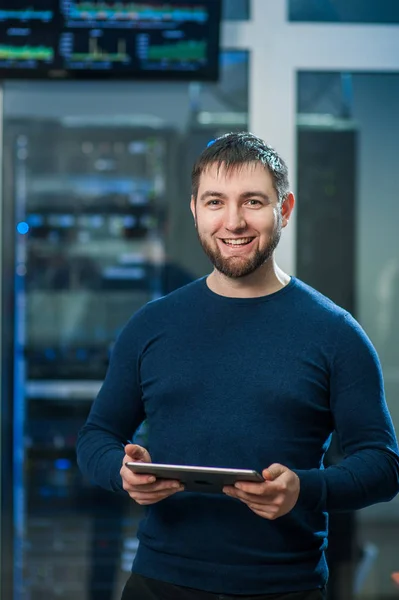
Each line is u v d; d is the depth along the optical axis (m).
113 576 3.79
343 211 3.75
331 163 3.75
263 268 2.00
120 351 2.09
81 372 3.73
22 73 3.51
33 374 3.72
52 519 3.76
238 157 1.93
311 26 3.72
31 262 3.70
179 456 1.95
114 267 3.71
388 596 3.75
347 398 1.92
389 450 1.92
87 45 3.49
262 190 1.93
